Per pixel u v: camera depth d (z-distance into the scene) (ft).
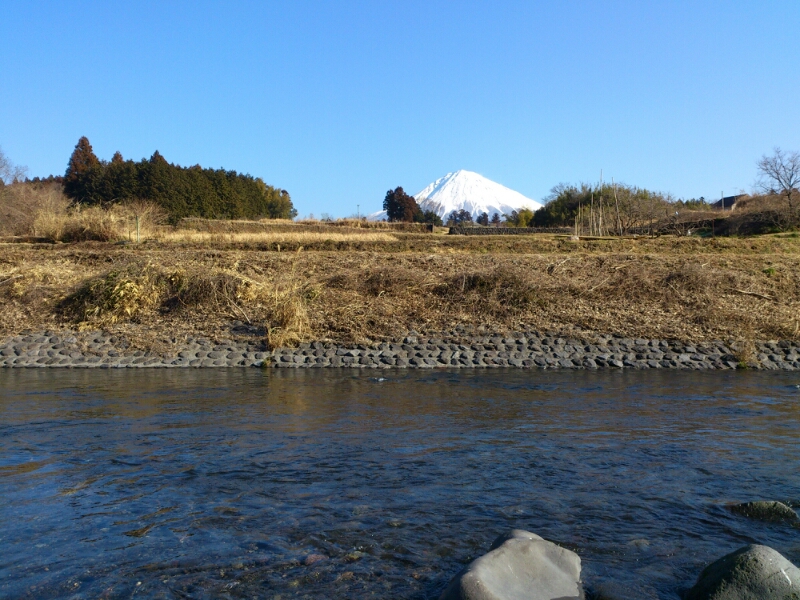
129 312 58.03
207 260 69.36
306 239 90.33
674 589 14.60
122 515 18.80
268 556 16.20
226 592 14.51
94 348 52.34
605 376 44.80
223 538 17.22
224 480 21.77
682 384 41.50
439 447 25.86
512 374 45.60
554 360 49.55
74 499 20.06
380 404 34.78
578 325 55.21
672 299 59.41
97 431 28.50
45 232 94.58
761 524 18.12
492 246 83.35
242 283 60.39
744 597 13.26
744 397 36.94
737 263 67.82
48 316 58.85
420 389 39.55
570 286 60.70
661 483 21.50
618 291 60.49
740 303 58.95
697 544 16.87
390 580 15.01
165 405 34.45
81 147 229.45
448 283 60.59
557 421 30.66
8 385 40.91
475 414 32.24
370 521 18.28
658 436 27.68
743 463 23.72
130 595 14.39
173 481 21.70
